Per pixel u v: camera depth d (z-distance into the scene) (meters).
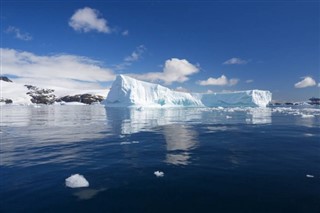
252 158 9.59
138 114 36.00
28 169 8.28
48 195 6.27
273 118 28.14
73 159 9.54
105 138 14.27
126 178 7.43
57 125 21.64
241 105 64.44
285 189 6.59
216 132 16.53
